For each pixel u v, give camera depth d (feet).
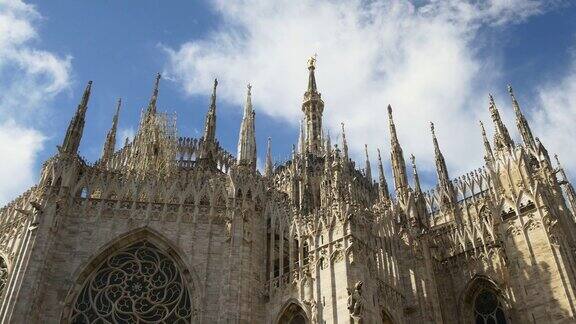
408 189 142.41
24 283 103.35
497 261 128.26
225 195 127.44
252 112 144.87
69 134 129.59
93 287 111.45
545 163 155.84
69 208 118.93
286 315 107.96
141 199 124.77
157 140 168.35
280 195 142.61
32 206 117.70
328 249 104.47
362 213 112.16
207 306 109.60
